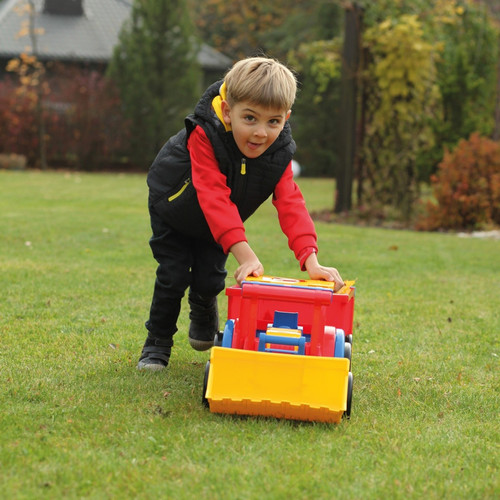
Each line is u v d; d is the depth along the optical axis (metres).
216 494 2.76
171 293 4.34
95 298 6.65
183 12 30.42
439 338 5.65
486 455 3.28
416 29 14.53
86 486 2.81
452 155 14.55
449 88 17.48
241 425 3.52
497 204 13.93
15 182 21.95
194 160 3.92
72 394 3.92
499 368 4.88
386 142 15.27
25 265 8.27
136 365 4.59
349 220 15.27
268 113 3.62
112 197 17.89
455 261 9.73
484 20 20.03
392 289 7.59
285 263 8.96
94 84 29.88
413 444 3.37
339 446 3.29
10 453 3.07
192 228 4.18
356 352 5.17
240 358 3.55
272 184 4.04
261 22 44.59
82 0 35.94
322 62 20.34
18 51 33.31
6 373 4.30
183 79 30.27
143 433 3.35
